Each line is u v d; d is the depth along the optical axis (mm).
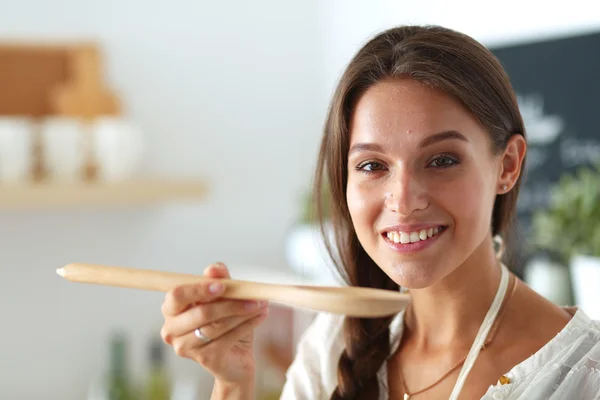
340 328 1219
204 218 2773
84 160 2477
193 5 2727
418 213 929
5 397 2561
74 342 2631
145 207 2697
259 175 2840
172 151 2715
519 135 1023
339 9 2771
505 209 1093
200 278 903
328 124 1110
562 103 1987
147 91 2678
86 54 2580
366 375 1134
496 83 986
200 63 2744
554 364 972
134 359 2703
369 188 970
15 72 2535
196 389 2672
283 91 2859
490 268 1047
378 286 1177
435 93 939
